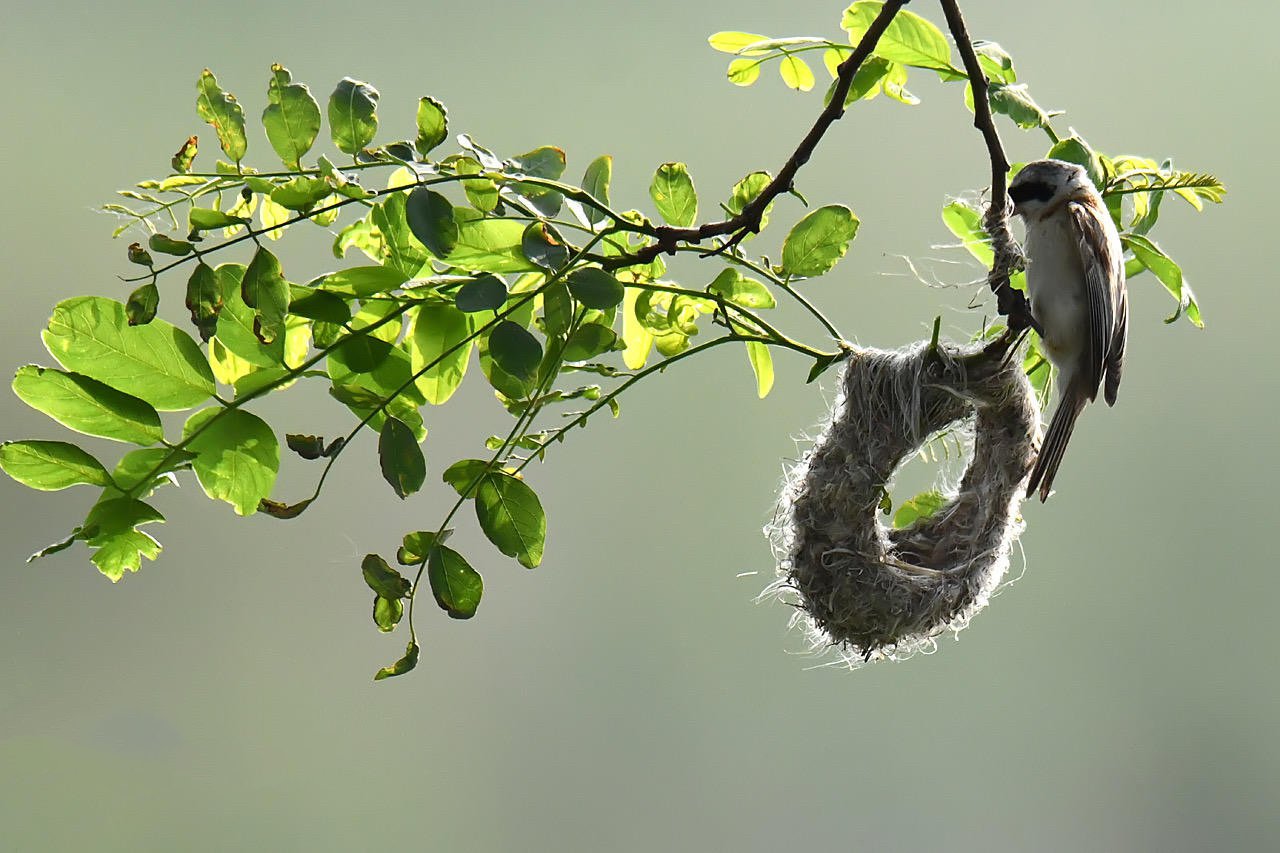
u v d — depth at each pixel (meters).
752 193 5.67
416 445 5.04
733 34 6.35
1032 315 5.63
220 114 4.60
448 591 5.20
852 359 6.21
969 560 6.48
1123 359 5.74
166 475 4.90
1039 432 6.36
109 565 4.89
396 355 5.28
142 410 4.86
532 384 4.95
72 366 4.81
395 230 5.14
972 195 6.07
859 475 6.24
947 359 6.03
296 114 4.63
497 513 5.31
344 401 5.04
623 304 6.08
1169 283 6.00
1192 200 6.12
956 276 6.19
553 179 4.90
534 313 5.61
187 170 4.64
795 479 6.54
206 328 4.58
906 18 5.82
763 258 5.80
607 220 5.34
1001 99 5.57
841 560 6.35
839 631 6.46
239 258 14.50
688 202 5.66
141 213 4.61
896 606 6.35
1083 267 5.52
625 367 6.23
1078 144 5.69
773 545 6.64
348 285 5.02
